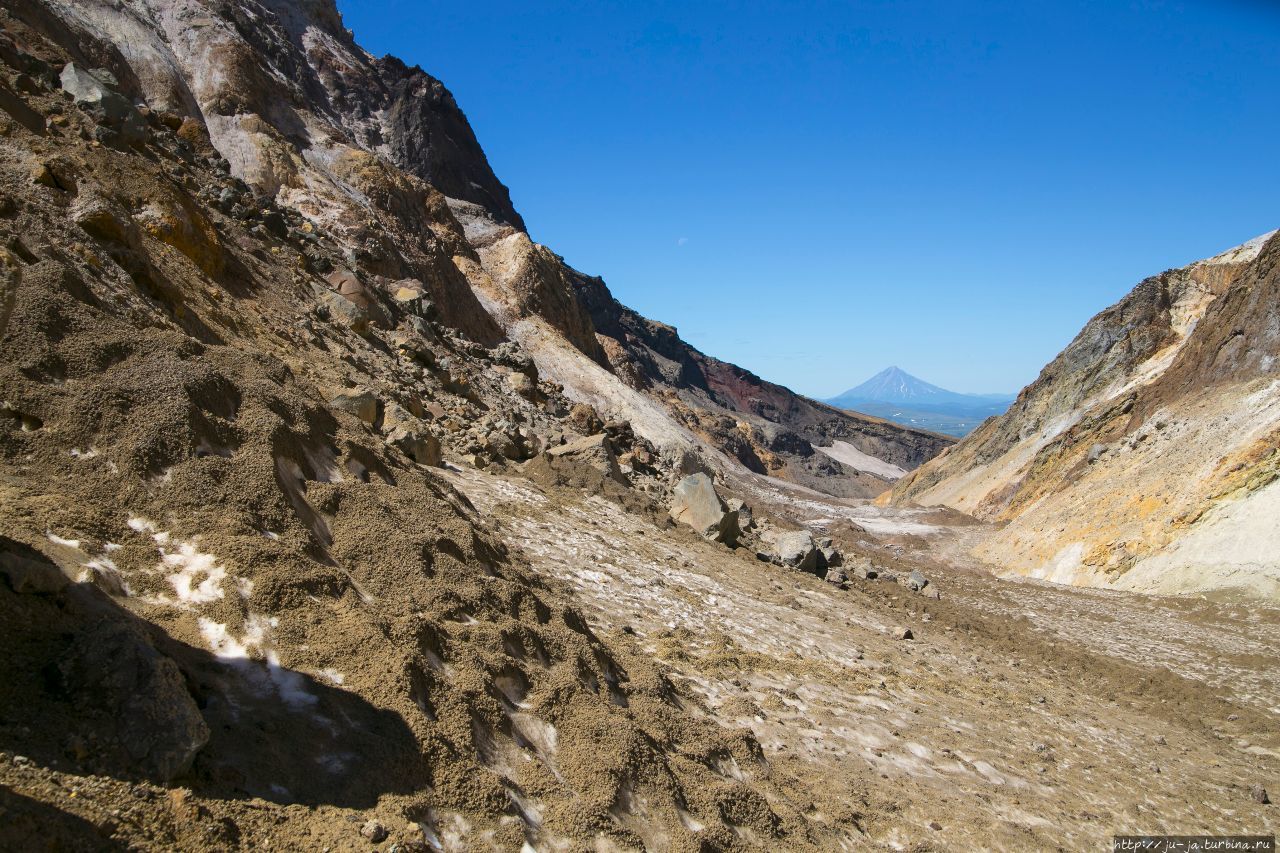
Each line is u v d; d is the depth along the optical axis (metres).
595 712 6.04
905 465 170.25
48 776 3.21
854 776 7.79
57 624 4.05
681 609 11.70
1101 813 8.80
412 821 4.17
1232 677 17.33
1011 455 58.19
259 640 4.89
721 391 162.62
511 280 54.97
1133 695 15.38
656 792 5.61
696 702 8.09
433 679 5.23
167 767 3.59
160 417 5.94
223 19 52.34
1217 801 10.20
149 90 36.47
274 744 4.20
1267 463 27.05
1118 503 32.66
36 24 31.08
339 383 14.49
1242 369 35.56
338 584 5.69
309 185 36.94
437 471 14.21
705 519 18.25
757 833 6.01
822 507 51.66
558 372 46.97
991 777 8.97
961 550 39.88
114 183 13.91
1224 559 25.75
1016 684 13.94
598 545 13.64
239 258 17.67
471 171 81.94
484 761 5.02
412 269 38.12
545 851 4.64
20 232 8.45
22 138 11.27
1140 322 56.19
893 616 17.09
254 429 6.64
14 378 5.78
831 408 185.38
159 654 3.96
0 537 4.27
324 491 6.86
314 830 3.78
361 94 73.88
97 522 5.07
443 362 23.38
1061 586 28.14
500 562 8.61
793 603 14.51
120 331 6.83
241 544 5.39
